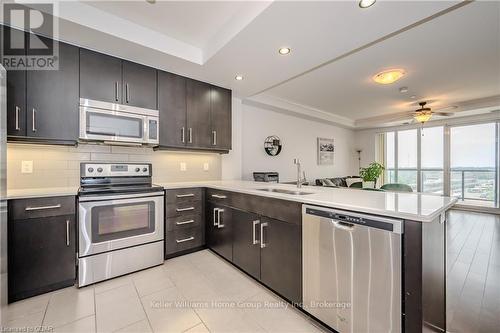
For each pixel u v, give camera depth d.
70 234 1.99
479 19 1.95
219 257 2.65
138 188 2.33
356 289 1.32
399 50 2.53
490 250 2.88
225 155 3.59
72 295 1.87
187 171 3.29
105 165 2.35
